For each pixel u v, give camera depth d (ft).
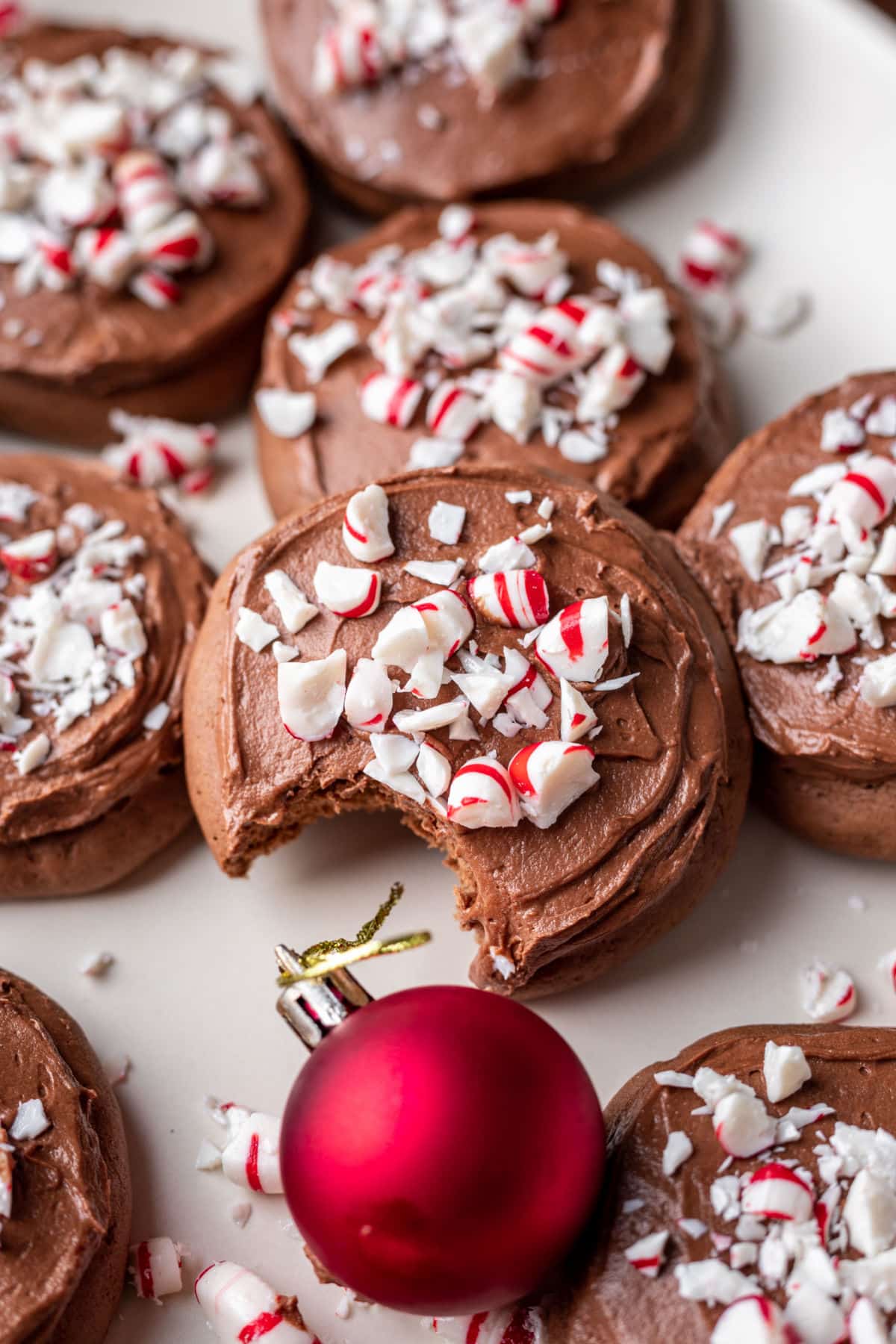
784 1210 0.77
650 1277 0.77
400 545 0.86
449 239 1.01
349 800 0.86
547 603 0.84
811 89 1.06
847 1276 0.76
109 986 0.90
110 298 1.00
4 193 1.01
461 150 1.03
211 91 1.06
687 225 1.06
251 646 0.85
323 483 0.95
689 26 1.04
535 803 0.82
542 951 0.83
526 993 0.87
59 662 0.90
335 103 1.04
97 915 0.91
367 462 0.95
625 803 0.83
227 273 1.01
